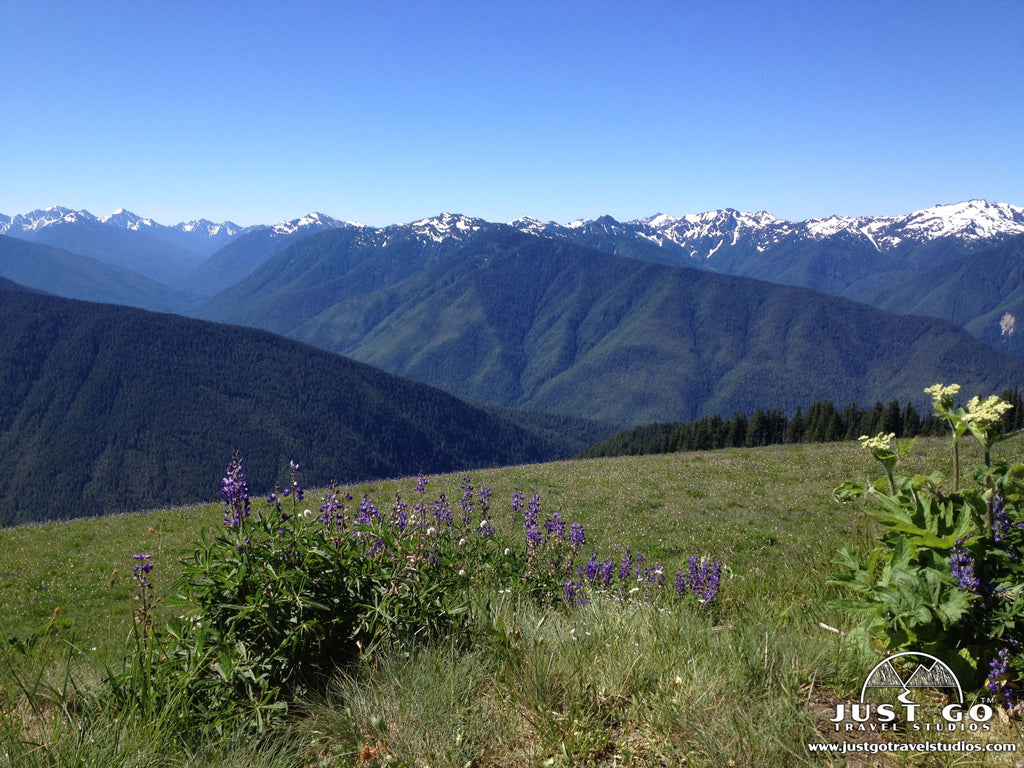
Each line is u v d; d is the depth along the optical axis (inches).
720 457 1461.6
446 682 145.8
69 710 144.3
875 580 159.0
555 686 147.7
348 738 134.1
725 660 152.5
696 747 121.7
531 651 161.0
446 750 126.6
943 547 143.2
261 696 140.5
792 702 132.7
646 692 144.4
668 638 168.7
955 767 116.0
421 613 170.2
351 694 145.6
